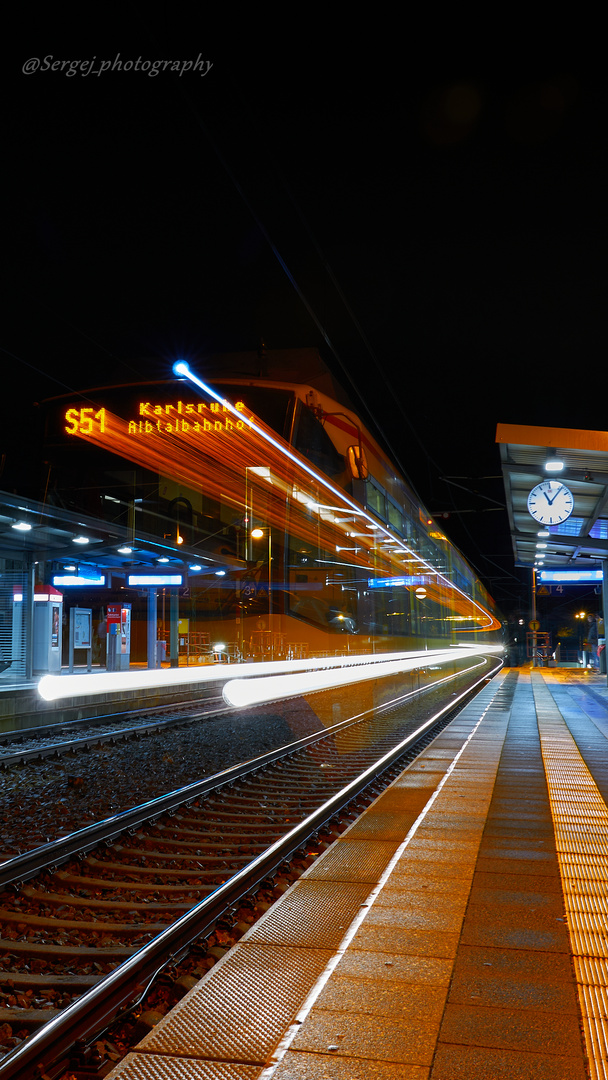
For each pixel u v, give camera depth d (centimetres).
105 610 3064
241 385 2806
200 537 2761
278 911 480
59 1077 328
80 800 902
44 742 1345
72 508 2852
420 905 485
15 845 705
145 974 416
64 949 468
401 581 3050
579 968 387
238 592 2706
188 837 755
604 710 1834
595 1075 287
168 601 3025
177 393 2869
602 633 3700
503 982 370
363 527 2830
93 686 806
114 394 2927
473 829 683
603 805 782
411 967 388
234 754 1255
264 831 786
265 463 2720
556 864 575
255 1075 292
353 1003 349
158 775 1055
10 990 416
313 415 2839
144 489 2834
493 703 2061
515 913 469
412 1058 300
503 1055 302
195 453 2816
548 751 1159
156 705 2039
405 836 666
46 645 2395
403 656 2766
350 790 884
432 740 1322
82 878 609
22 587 2294
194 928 478
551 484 1630
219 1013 341
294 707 2080
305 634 2631
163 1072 295
